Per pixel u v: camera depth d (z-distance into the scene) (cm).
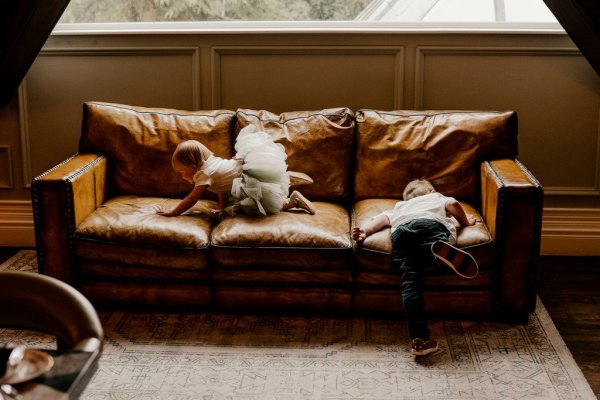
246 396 247
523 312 296
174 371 263
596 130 374
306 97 381
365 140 340
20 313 164
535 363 268
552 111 374
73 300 162
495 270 292
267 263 294
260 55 377
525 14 388
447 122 337
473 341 285
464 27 382
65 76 383
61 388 134
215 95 382
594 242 384
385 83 378
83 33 374
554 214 383
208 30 374
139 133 341
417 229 278
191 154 313
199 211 320
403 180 335
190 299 303
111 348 280
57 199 297
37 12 333
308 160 338
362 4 393
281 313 309
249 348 280
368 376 260
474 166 331
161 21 396
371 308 299
